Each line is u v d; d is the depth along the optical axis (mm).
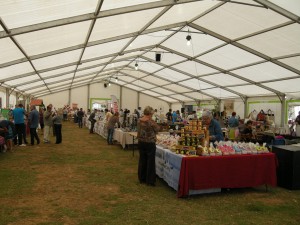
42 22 5543
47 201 4312
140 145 5402
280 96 13797
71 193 4742
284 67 10336
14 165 6773
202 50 11445
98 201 4379
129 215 3826
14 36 5867
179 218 3766
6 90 12664
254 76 12500
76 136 14320
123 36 8906
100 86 27188
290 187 5312
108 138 11367
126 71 19516
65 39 7344
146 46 12086
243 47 9938
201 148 4758
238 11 7762
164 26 9250
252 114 14523
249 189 5309
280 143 9180
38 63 9227
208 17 8641
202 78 15305
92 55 10578
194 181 4586
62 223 3498
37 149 9383
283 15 7090
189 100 23328
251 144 5242
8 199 4352
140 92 27688
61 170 6418
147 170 5367
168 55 13164
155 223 3578
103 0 5344
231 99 17750
